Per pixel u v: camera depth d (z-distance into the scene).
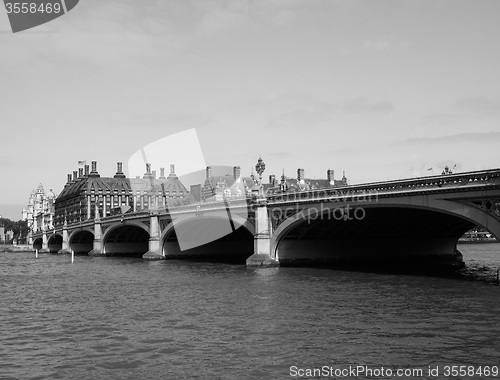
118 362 26.14
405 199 54.75
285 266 77.12
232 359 26.14
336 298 44.16
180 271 78.38
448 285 51.62
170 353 27.53
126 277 71.50
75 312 41.31
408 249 85.88
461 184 49.06
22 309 43.59
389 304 40.50
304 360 25.67
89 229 158.50
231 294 48.47
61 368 25.31
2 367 25.61
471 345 27.59
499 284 51.56
